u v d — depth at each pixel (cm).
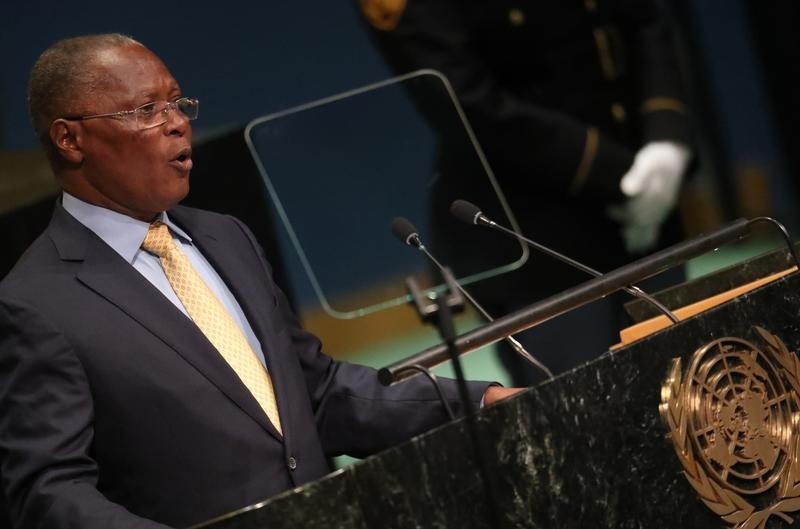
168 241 1095
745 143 2516
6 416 1003
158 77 1085
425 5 1578
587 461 876
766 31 2516
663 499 895
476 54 1614
